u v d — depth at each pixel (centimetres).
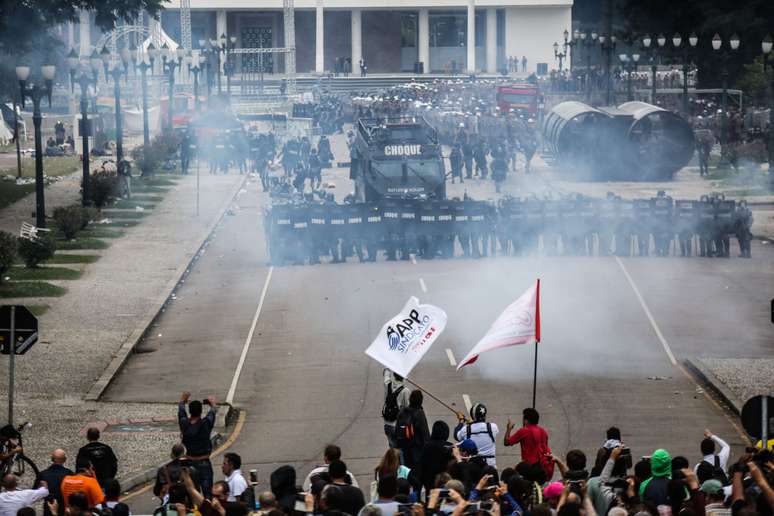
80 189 12475
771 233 9869
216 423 5228
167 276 8325
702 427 5053
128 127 18850
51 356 6256
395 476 3022
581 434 4962
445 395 5547
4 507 3328
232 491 3566
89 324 6956
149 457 4756
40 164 9669
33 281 8031
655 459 3216
